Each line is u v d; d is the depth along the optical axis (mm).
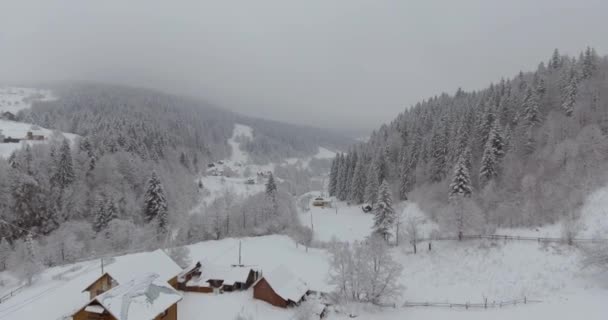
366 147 136750
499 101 99062
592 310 32906
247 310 40094
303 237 72812
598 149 63938
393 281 43438
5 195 73812
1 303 38250
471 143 84938
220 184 153250
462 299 43969
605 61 99188
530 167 71812
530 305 37719
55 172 84812
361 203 107688
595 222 50469
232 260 57500
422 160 96500
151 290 33500
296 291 43031
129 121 153500
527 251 50094
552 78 98938
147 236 71438
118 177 93688
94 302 30906
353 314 39906
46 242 68625
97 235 70625
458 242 58812
